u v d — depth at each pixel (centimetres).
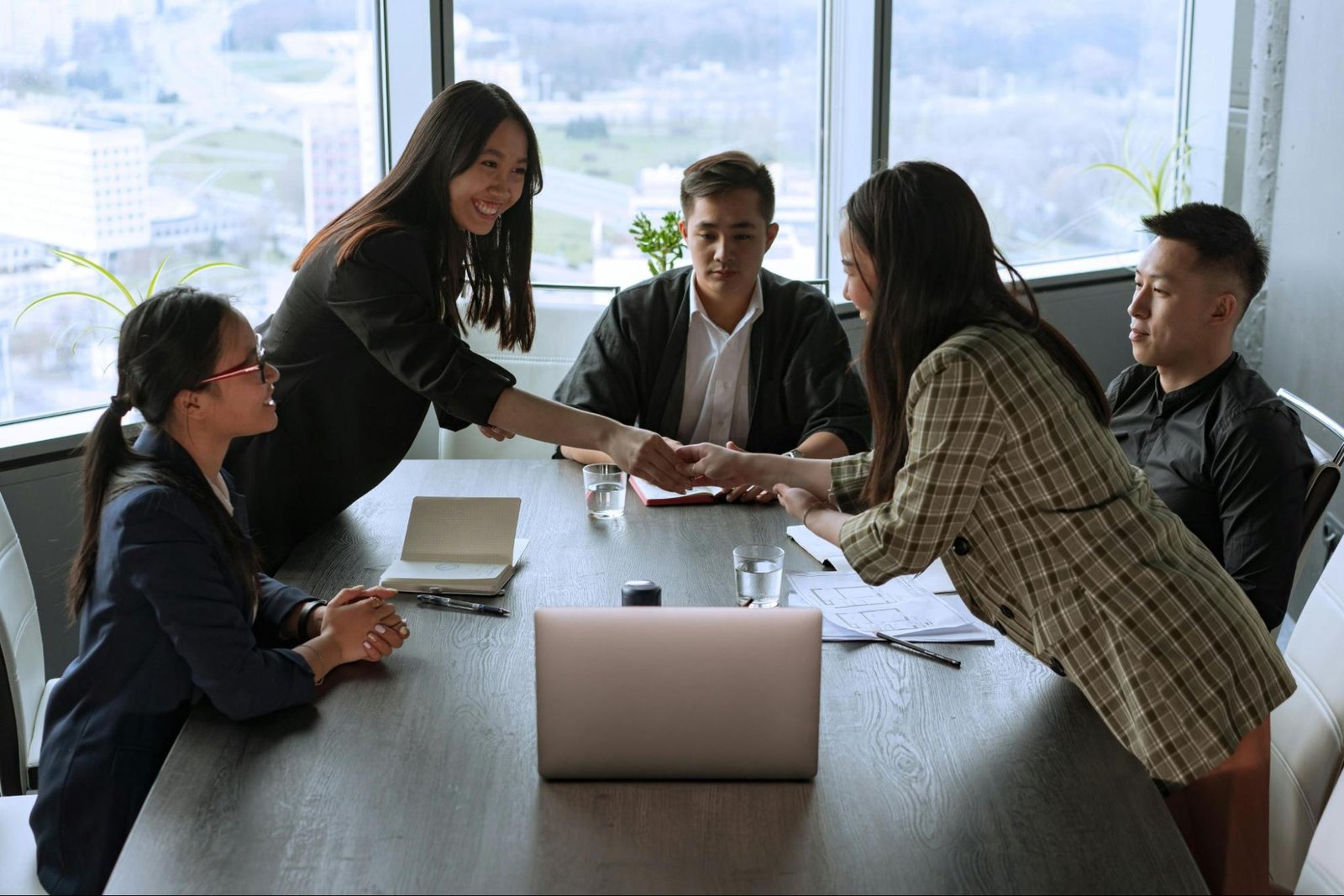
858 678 164
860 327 445
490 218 223
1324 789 178
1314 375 380
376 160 377
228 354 162
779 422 277
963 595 164
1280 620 208
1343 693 178
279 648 170
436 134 214
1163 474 224
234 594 162
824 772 140
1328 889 149
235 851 123
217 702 149
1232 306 216
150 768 155
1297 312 388
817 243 462
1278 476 208
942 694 159
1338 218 366
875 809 132
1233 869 154
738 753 137
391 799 134
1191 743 145
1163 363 224
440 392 210
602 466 246
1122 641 147
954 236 151
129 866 121
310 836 126
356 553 212
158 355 159
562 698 136
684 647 136
